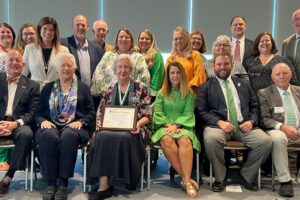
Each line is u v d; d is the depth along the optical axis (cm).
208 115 335
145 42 383
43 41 347
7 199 293
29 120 323
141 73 351
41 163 296
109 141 296
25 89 328
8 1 571
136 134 306
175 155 317
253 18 566
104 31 420
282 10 566
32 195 303
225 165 335
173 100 338
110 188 305
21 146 303
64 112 318
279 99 339
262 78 364
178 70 333
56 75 347
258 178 325
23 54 360
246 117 337
